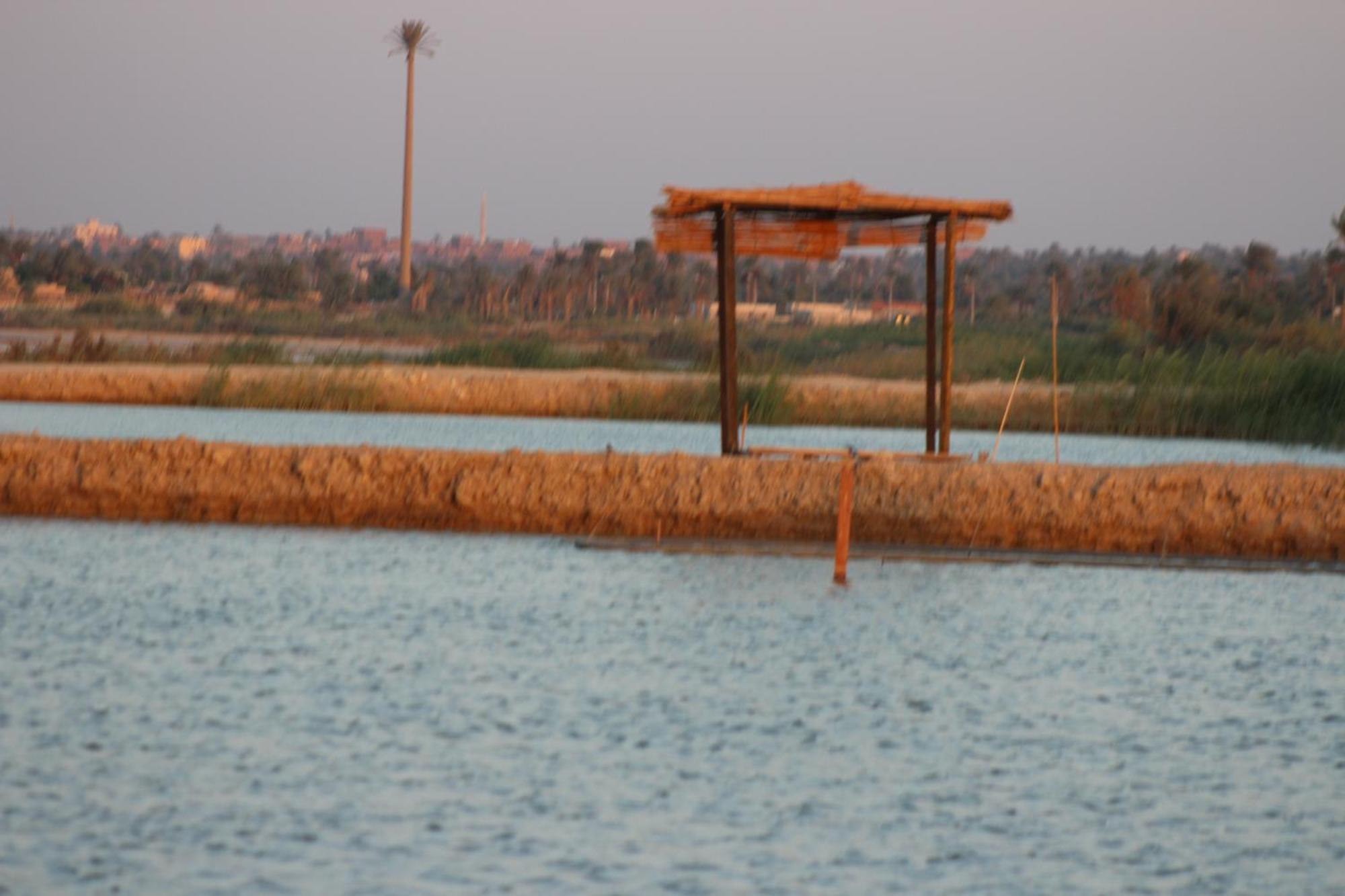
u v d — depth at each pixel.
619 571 83.25
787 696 61.19
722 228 91.38
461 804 48.22
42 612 73.31
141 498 96.75
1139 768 53.56
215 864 43.28
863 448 137.12
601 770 51.72
